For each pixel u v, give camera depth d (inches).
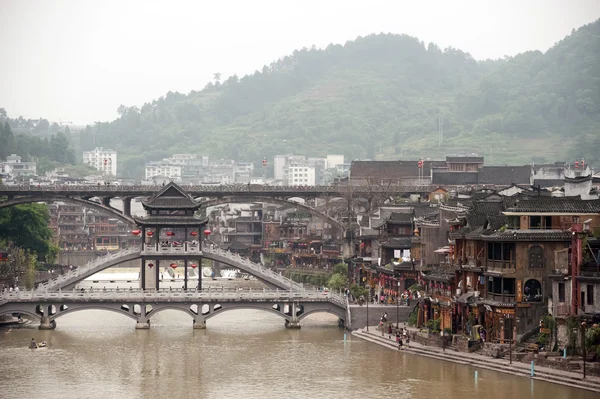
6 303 5590.6
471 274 4505.4
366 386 3917.3
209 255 6107.3
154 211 6181.1
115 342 5177.2
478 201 4864.7
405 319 5506.9
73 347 5004.9
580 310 3882.9
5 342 5182.1
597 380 3595.0
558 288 4033.0
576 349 3887.8
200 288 6048.2
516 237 4158.5
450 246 4909.0
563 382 3708.2
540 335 4082.2
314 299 5679.1
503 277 4190.5
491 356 4217.5
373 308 5536.4
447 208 5231.3
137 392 3887.8
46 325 5679.1
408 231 6245.1
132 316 5698.8
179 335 5452.8
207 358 4655.5
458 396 3668.8
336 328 5738.2
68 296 5629.9
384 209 6919.3
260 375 4205.2
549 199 4402.1
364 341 5152.6
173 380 4124.0
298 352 4795.8
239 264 6161.4
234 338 5324.8
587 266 3922.2
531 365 3870.6
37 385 4025.6
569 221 4239.7
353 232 7593.5
